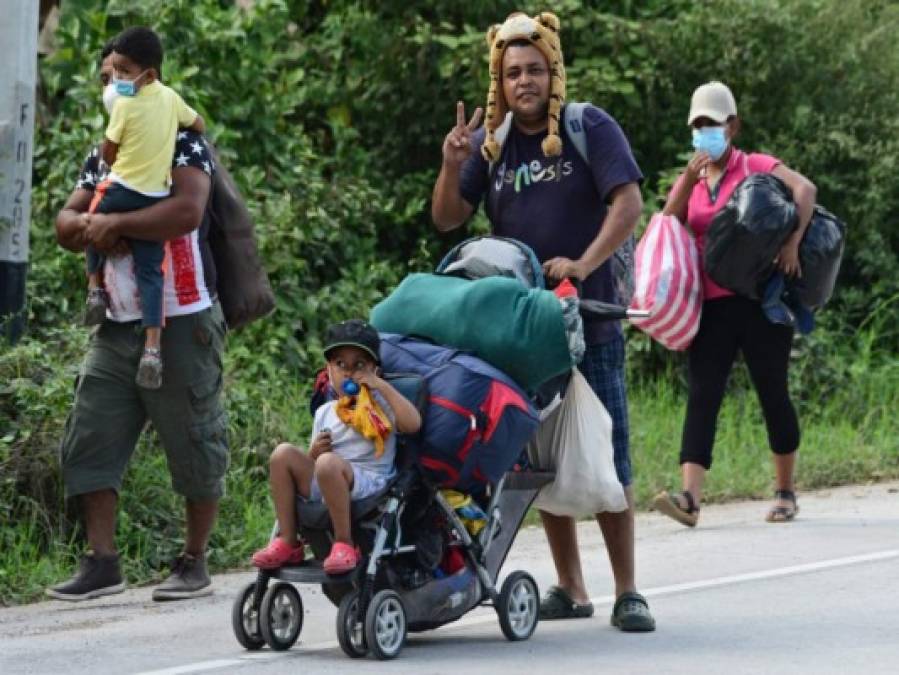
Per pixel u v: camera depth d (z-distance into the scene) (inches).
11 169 1226.6
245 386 1336.1
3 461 1119.6
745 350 1280.8
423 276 885.8
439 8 1809.8
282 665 815.7
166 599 1024.9
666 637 884.6
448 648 856.9
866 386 1737.2
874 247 1843.0
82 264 1403.8
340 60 1814.7
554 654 840.3
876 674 797.2
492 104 905.5
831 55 1855.3
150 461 1191.6
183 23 1594.5
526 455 894.4
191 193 981.2
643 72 1800.0
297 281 1569.9
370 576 807.7
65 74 1585.9
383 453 820.0
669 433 1550.2
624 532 910.4
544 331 839.1
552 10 1806.1
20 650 872.9
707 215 1268.5
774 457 1304.1
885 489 1486.2
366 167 1787.6
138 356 992.9
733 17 1827.0
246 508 1212.5
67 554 1103.0
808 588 1020.5
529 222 908.0
